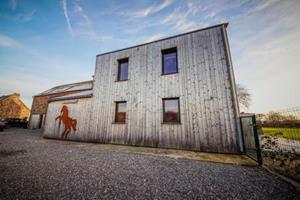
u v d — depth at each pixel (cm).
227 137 557
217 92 608
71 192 231
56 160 416
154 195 225
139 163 399
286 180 275
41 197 214
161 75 737
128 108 784
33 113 2148
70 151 552
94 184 262
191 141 609
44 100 2131
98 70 950
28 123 2130
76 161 409
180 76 692
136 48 845
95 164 384
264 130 471
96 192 232
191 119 629
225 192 235
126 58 873
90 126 872
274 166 363
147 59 796
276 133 430
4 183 259
